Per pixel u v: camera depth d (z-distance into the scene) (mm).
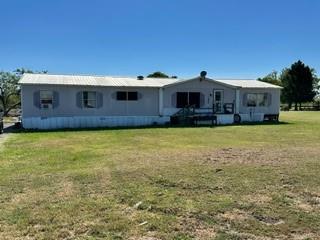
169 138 13523
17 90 40594
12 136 14391
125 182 5969
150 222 4109
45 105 18953
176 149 10234
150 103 21000
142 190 5457
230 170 6828
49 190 5500
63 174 6652
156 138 13523
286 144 11469
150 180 6086
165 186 5695
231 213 4426
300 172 6629
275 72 67438
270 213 4418
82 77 21844
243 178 6184
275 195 5164
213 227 3979
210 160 8039
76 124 19562
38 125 18797
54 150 10070
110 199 5004
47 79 19938
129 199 4992
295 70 54500
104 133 15688
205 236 3738
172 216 4324
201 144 11602
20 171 6957
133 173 6656
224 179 6121
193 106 21516
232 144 11562
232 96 22688
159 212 4473
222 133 15578
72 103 19453
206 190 5445
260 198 5031
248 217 4289
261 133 15547
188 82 21547
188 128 18359
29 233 3807
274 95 23828
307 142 12062
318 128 18266
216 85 22203
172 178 6191
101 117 20062
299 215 4344
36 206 4688
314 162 7668
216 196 5129
